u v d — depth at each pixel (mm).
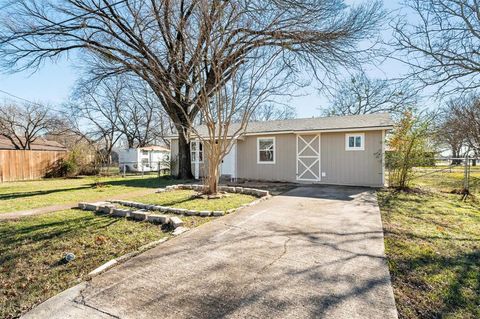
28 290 2492
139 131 28188
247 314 2104
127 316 2086
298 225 4570
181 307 2205
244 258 3186
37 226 4492
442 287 2529
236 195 7762
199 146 14141
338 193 8430
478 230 4352
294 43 9039
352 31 9039
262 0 7547
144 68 9531
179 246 3576
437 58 6848
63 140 31891
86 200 7410
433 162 9141
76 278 2711
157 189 9805
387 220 4996
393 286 2541
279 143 12375
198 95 7871
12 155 14242
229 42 7887
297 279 2664
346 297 2334
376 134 10391
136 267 2951
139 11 8609
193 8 7145
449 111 15688
